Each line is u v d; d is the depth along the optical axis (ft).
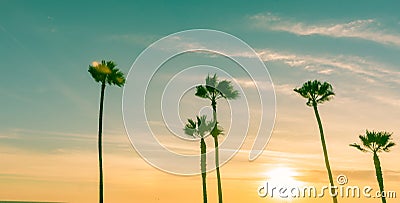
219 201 107.04
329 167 118.32
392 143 117.91
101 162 105.81
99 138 107.55
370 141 117.70
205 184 108.78
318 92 123.95
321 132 121.90
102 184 105.60
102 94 107.96
